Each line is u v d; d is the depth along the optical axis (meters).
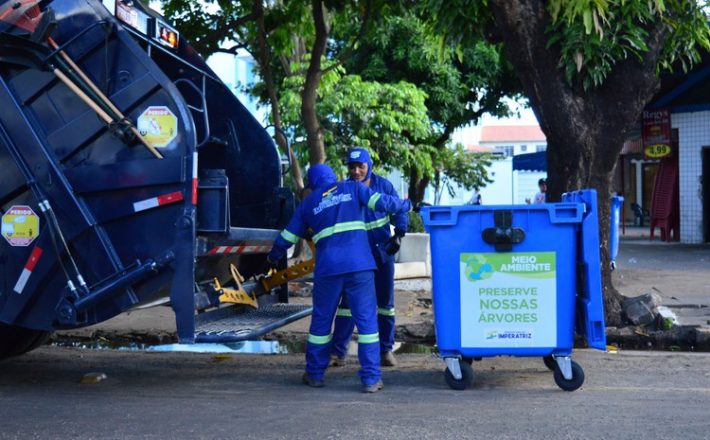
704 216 19.91
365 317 6.03
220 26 11.95
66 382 6.42
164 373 6.78
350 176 6.68
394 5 11.20
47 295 5.78
